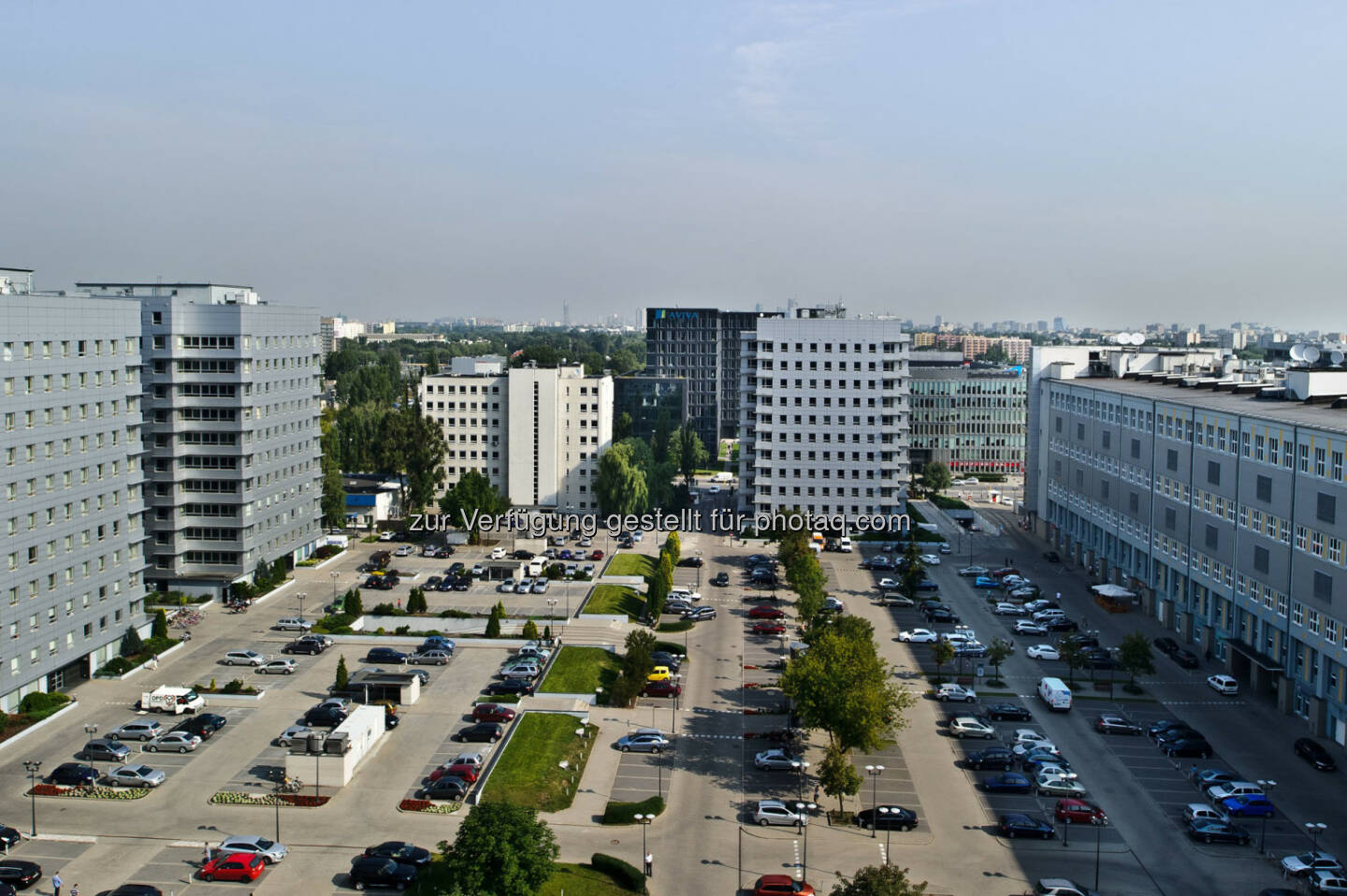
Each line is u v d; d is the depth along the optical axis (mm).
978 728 120438
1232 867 91500
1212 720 126125
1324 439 120375
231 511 174125
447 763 109500
